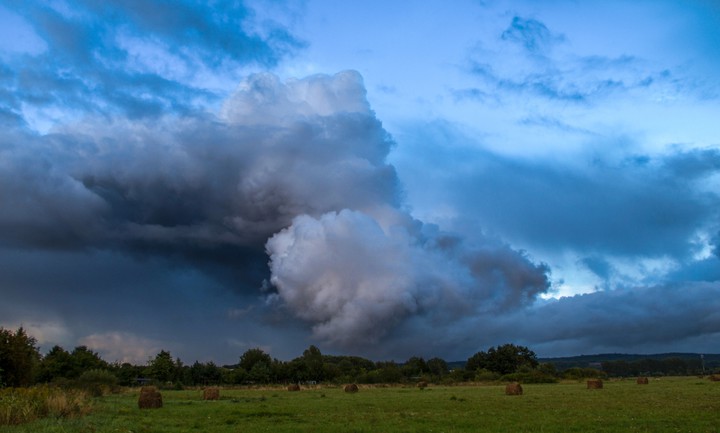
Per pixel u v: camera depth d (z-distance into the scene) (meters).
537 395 52.94
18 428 24.58
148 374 114.94
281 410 36.12
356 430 24.00
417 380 121.62
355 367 161.25
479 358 157.50
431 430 23.86
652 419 27.28
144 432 24.00
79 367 97.44
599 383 66.12
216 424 27.50
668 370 173.12
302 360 130.50
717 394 47.56
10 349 56.84
